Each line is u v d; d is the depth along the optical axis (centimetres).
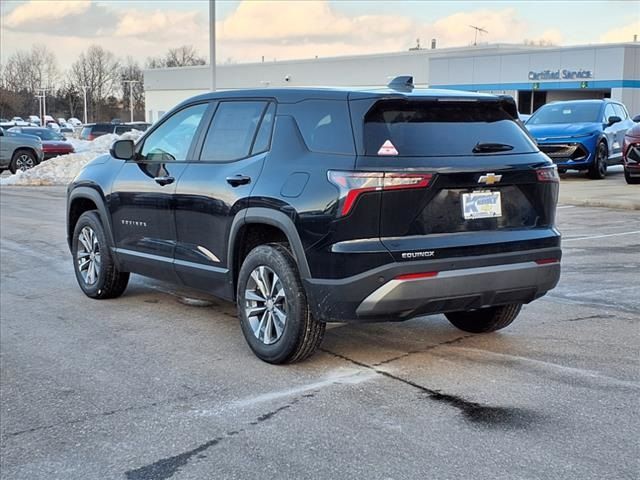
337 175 471
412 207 467
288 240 499
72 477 377
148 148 667
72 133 6544
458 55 5344
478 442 398
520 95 5044
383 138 476
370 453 389
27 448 412
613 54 4422
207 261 582
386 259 461
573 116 1817
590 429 411
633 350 545
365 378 500
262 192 517
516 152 512
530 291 512
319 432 417
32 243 1116
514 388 475
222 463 384
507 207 504
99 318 680
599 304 679
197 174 590
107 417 451
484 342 575
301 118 522
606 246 952
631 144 1602
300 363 532
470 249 481
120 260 694
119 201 678
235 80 7862
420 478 361
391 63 6325
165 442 412
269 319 530
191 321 663
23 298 764
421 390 475
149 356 566
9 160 2545
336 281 471
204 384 500
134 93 11869
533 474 362
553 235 520
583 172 1994
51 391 498
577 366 513
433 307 480
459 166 478
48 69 11206
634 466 368
